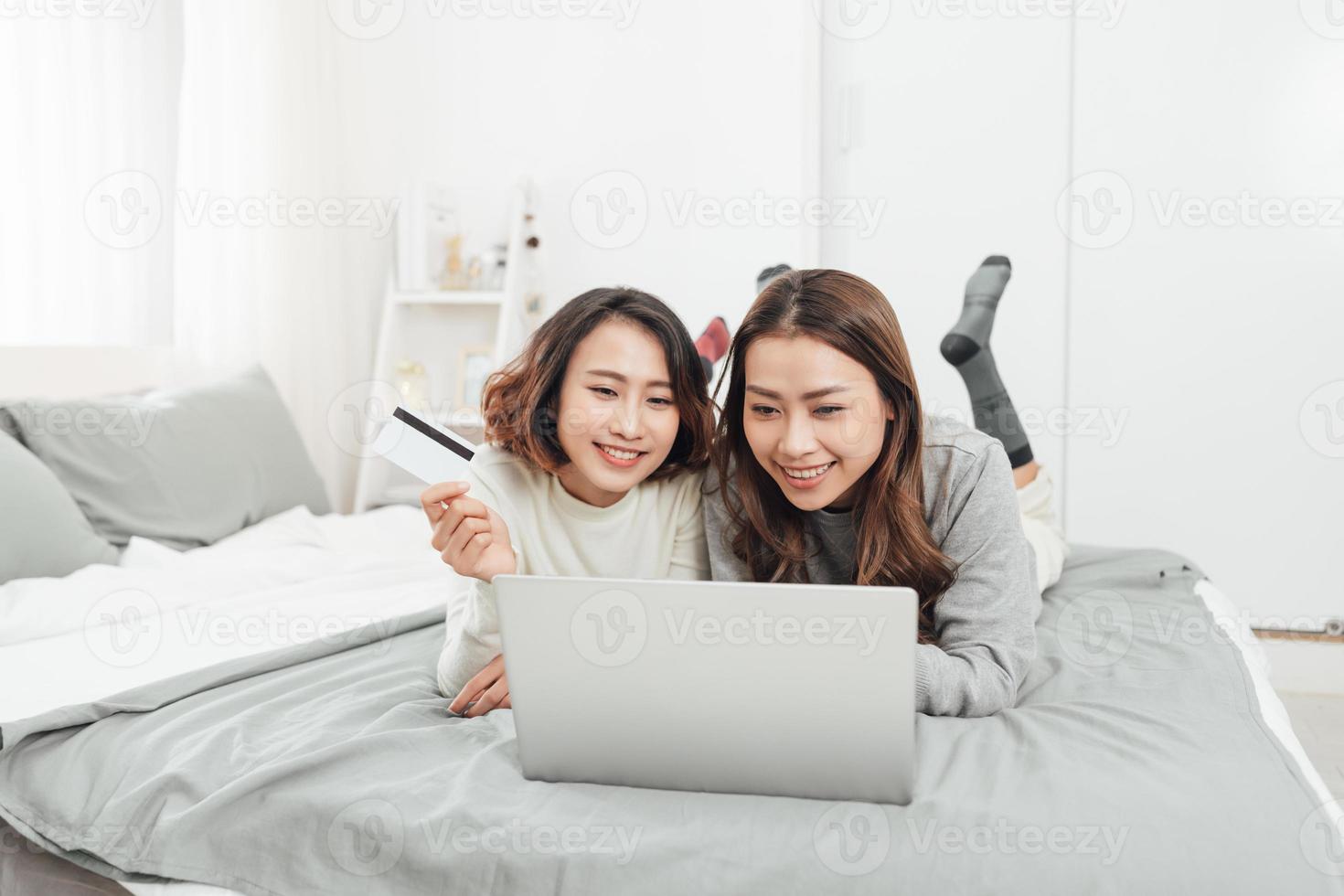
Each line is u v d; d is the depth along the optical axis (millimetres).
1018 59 2635
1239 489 2537
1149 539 2602
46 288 2156
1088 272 2609
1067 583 1680
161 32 2434
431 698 1116
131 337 2336
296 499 2184
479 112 2977
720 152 2801
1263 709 1038
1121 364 2596
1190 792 788
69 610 1396
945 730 941
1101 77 2574
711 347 2475
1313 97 2434
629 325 1049
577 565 1191
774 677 765
